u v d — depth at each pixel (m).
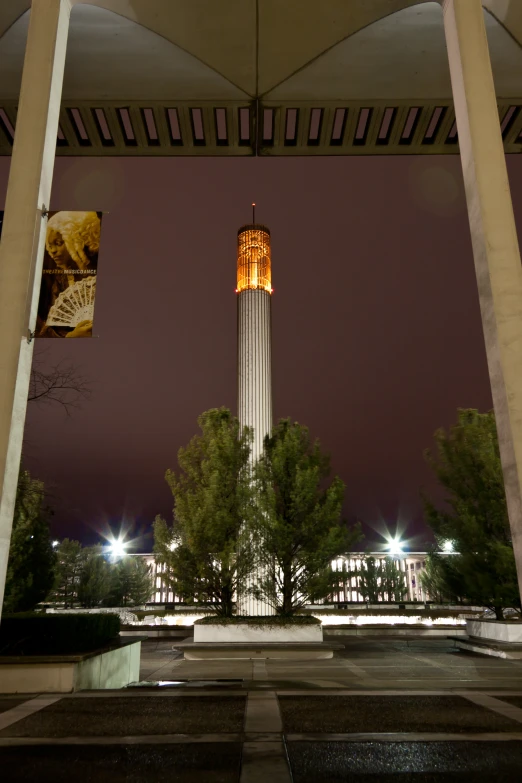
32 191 9.61
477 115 9.84
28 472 17.67
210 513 21.78
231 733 6.46
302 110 14.35
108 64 13.08
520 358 8.59
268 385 33.31
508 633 19.08
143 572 47.47
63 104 14.21
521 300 8.84
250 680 13.07
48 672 9.90
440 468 22.80
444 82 13.59
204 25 12.04
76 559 43.34
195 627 19.92
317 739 6.15
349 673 14.27
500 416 8.67
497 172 9.49
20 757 5.53
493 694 8.96
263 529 21.09
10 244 9.36
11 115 14.51
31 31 10.58
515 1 11.81
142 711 7.82
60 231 9.95
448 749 5.71
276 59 12.90
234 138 15.23
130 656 13.70
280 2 11.62
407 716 7.31
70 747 5.89
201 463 23.17
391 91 13.83
